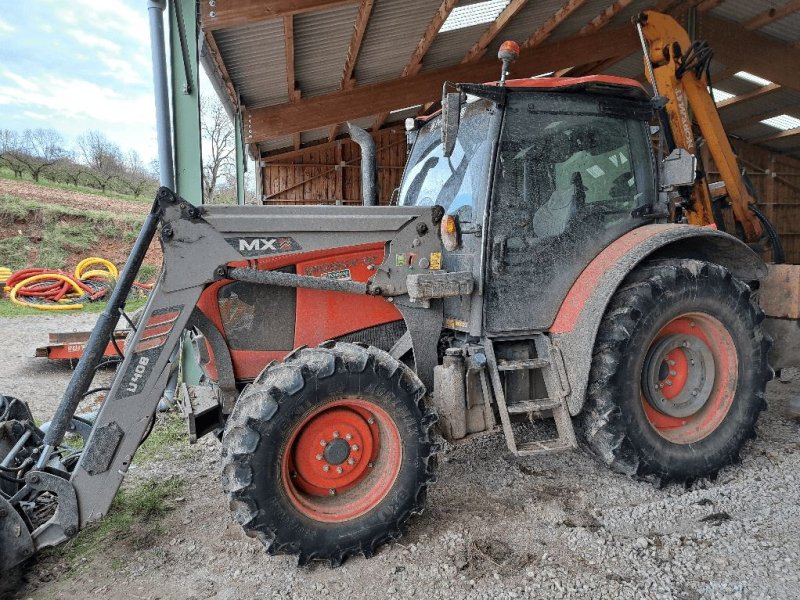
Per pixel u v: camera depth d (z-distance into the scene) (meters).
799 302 3.62
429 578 2.27
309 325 2.80
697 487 2.95
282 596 2.18
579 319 2.78
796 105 10.80
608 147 3.06
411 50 7.44
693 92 4.81
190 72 4.34
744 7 8.13
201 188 4.45
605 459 2.79
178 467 3.38
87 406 4.66
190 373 4.00
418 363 2.87
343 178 13.26
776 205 13.71
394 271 2.75
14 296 10.54
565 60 8.51
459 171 3.04
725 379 3.05
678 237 2.89
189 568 2.38
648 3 8.03
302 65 6.96
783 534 2.48
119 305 2.35
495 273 2.78
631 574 2.25
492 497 2.92
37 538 2.20
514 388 2.90
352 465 2.50
